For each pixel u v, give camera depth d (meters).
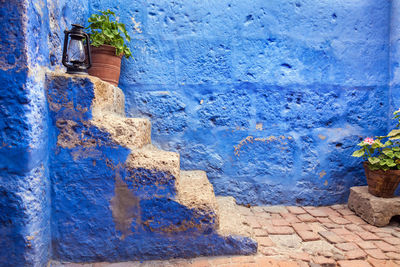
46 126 1.70
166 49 2.73
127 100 2.72
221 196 2.77
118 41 2.37
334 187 2.84
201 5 2.74
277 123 2.79
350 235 2.14
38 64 1.59
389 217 2.30
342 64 2.83
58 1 1.98
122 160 1.81
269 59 2.78
